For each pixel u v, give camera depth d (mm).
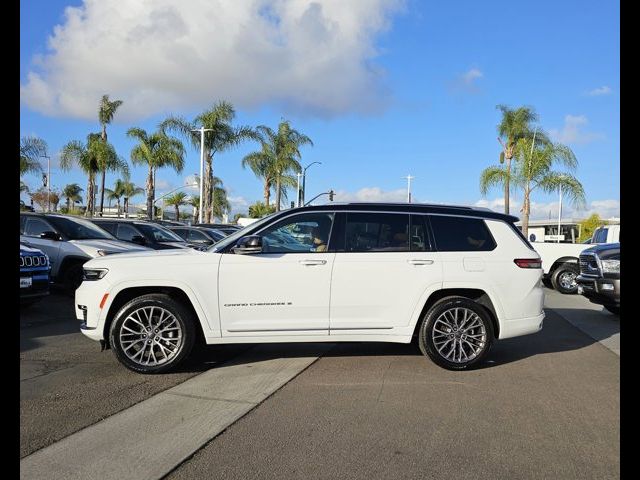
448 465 3873
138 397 5281
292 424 4613
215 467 3824
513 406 5117
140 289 6203
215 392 5461
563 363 6746
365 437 4352
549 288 17062
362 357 6945
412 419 4758
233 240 6367
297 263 6195
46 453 4012
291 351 7273
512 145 33281
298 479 3660
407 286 6289
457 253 6441
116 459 3926
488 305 6500
